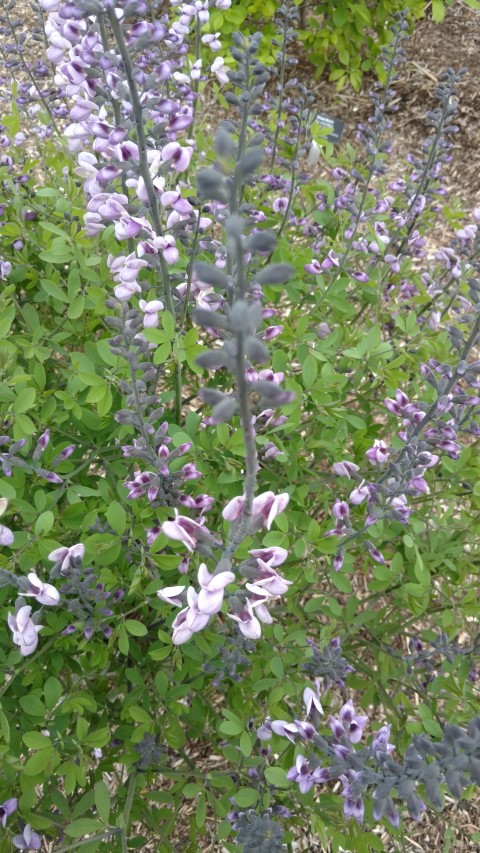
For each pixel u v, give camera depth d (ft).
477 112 21.30
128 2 5.81
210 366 2.95
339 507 6.77
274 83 21.93
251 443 3.38
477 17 23.58
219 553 6.23
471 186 19.94
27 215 9.38
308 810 6.39
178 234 6.88
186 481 6.71
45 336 8.19
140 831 9.86
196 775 7.40
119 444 7.90
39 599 5.64
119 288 6.51
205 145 10.50
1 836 6.13
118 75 6.35
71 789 6.11
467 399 6.50
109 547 6.43
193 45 15.69
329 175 18.30
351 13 19.13
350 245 8.91
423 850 10.32
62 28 6.64
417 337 10.04
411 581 8.03
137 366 6.02
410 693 10.87
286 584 4.70
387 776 4.62
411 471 6.23
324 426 8.90
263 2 17.85
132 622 6.79
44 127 10.82
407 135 21.11
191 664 7.45
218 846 9.95
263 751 7.34
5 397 6.65
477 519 8.05
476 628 9.43
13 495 6.26
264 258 8.81
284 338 7.99
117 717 8.67
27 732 6.15
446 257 10.65
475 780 3.93
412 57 22.61
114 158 6.33
